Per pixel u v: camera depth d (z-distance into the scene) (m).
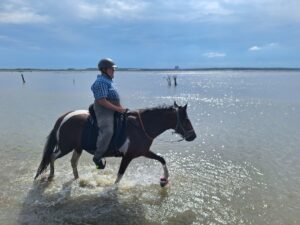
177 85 65.25
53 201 7.36
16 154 10.95
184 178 8.85
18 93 38.94
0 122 17.23
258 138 13.77
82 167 9.55
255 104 27.00
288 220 6.67
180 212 6.93
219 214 6.88
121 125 7.44
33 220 6.52
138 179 8.72
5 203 7.20
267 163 10.28
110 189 8.02
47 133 14.45
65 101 29.34
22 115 19.91
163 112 7.73
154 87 56.44
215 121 18.25
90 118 7.61
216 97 34.38
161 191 7.97
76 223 6.45
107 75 7.37
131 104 27.72
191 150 11.72
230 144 12.70
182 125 7.76
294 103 27.47
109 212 6.91
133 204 7.28
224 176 9.07
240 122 17.89
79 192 7.83
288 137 14.02
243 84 68.31
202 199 7.57
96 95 7.21
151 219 6.64
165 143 12.70
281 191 8.09
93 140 7.54
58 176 8.80
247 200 7.55
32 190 7.90
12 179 8.59
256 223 6.54
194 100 31.05
